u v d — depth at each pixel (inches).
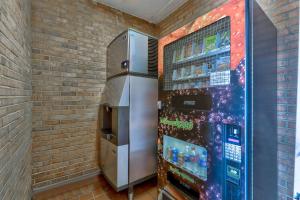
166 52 63.6
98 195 80.2
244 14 38.5
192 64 54.6
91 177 97.7
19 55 53.5
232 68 40.8
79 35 94.7
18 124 51.5
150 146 86.5
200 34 51.0
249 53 38.9
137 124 81.6
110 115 96.3
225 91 42.2
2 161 36.4
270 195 51.3
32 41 80.7
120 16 111.6
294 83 53.0
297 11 52.4
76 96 93.8
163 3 105.5
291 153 53.7
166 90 61.5
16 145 48.8
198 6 97.0
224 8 42.9
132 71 80.3
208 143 46.0
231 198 40.8
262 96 47.9
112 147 79.6
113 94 83.5
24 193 60.9
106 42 104.7
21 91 55.8
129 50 79.4
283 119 55.5
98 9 101.9
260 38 47.3
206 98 46.8
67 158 91.0
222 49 44.4
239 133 39.4
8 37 42.0
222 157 42.8
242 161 38.7
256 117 46.1
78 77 94.4
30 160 75.2
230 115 41.0
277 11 56.8
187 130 52.2
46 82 84.8
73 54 92.7
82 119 95.9
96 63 100.6
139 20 121.7
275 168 52.9
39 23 82.8
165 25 122.1
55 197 78.4
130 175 78.2
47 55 85.0
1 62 36.5
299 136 47.8
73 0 92.8
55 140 87.5
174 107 57.4
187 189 54.1
